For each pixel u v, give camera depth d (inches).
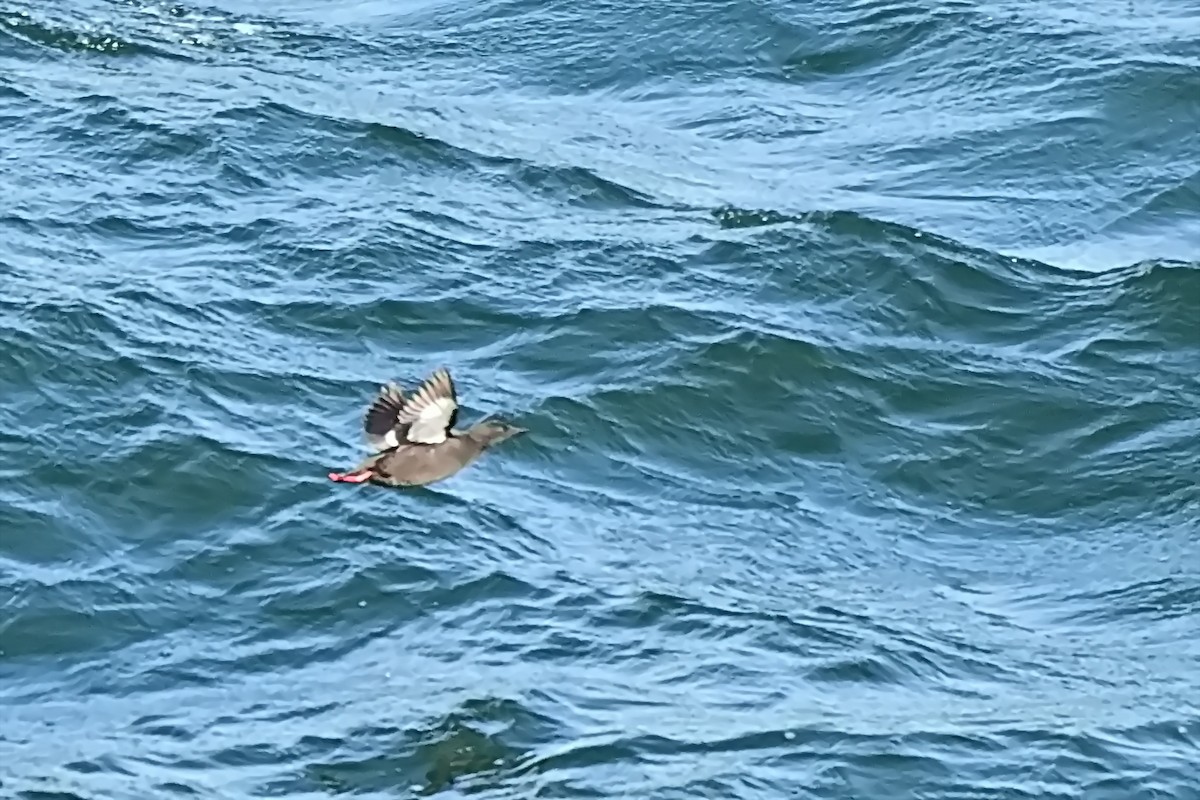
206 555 995.9
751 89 1502.2
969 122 1456.7
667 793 844.6
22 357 1109.7
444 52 1525.6
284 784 851.4
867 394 1165.7
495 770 858.1
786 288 1248.8
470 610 964.6
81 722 892.6
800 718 901.2
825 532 1066.7
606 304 1214.9
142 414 1083.3
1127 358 1208.8
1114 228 1350.9
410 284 1226.0
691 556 1027.9
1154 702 941.2
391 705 900.0
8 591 965.8
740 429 1131.9
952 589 1031.6
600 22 1560.0
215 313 1183.6
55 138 1347.2
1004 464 1130.0
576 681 917.2
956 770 876.0
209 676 923.4
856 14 1569.9
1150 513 1095.6
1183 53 1524.4
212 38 1509.6
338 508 1027.3
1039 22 1561.3
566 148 1402.6
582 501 1063.0
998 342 1222.9
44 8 1505.9
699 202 1344.7
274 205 1299.2
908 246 1282.0
